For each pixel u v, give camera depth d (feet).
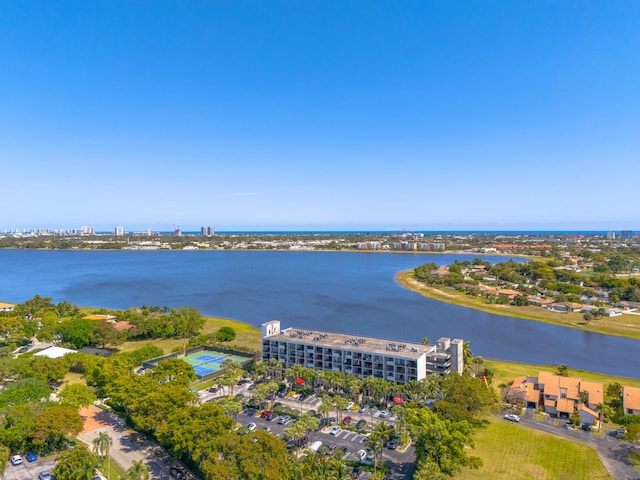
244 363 582.35
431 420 333.01
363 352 493.36
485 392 415.03
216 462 283.38
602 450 357.41
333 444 361.92
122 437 368.89
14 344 646.33
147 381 405.80
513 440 372.99
